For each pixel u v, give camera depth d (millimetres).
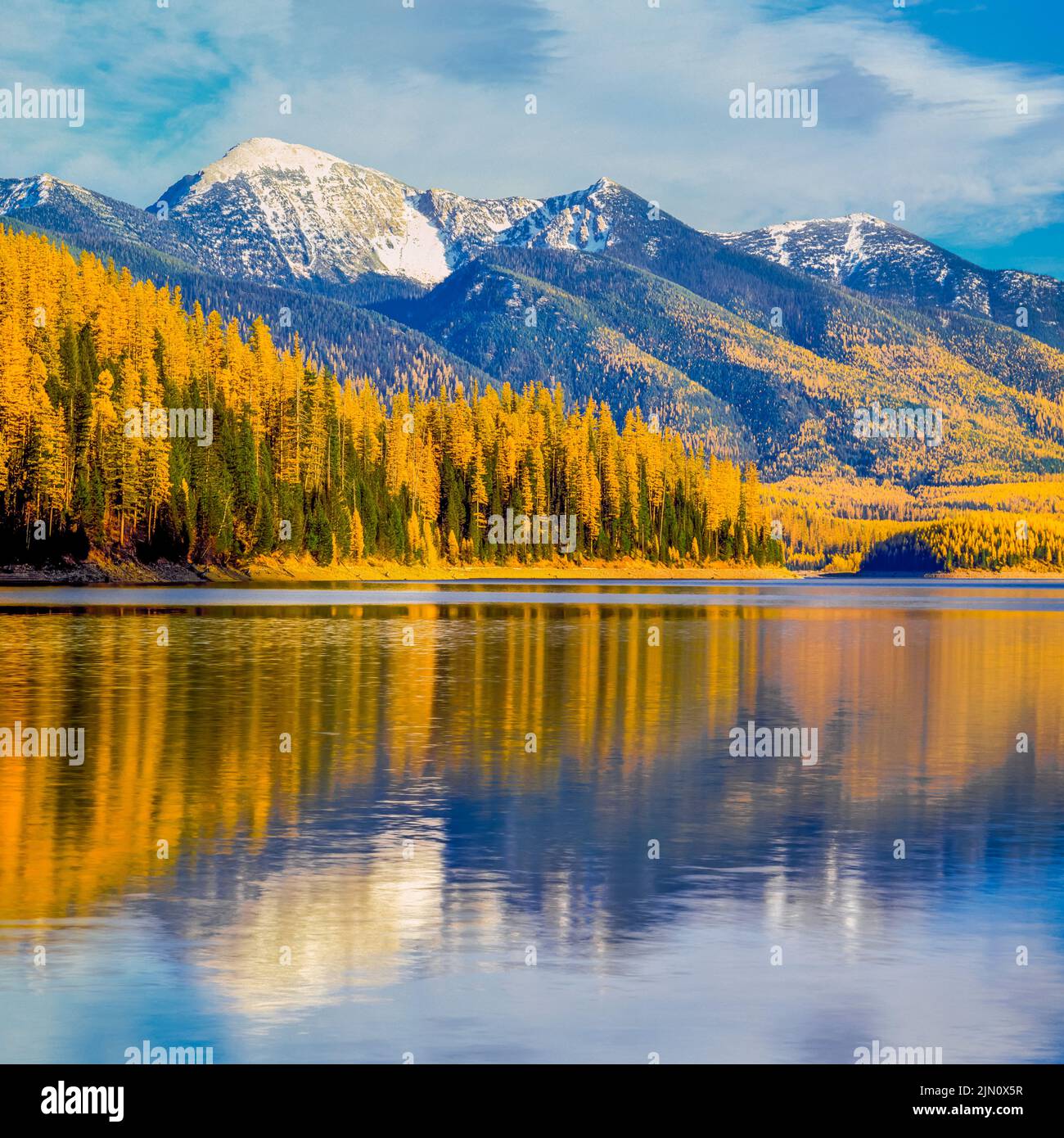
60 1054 17000
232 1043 17312
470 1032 17688
